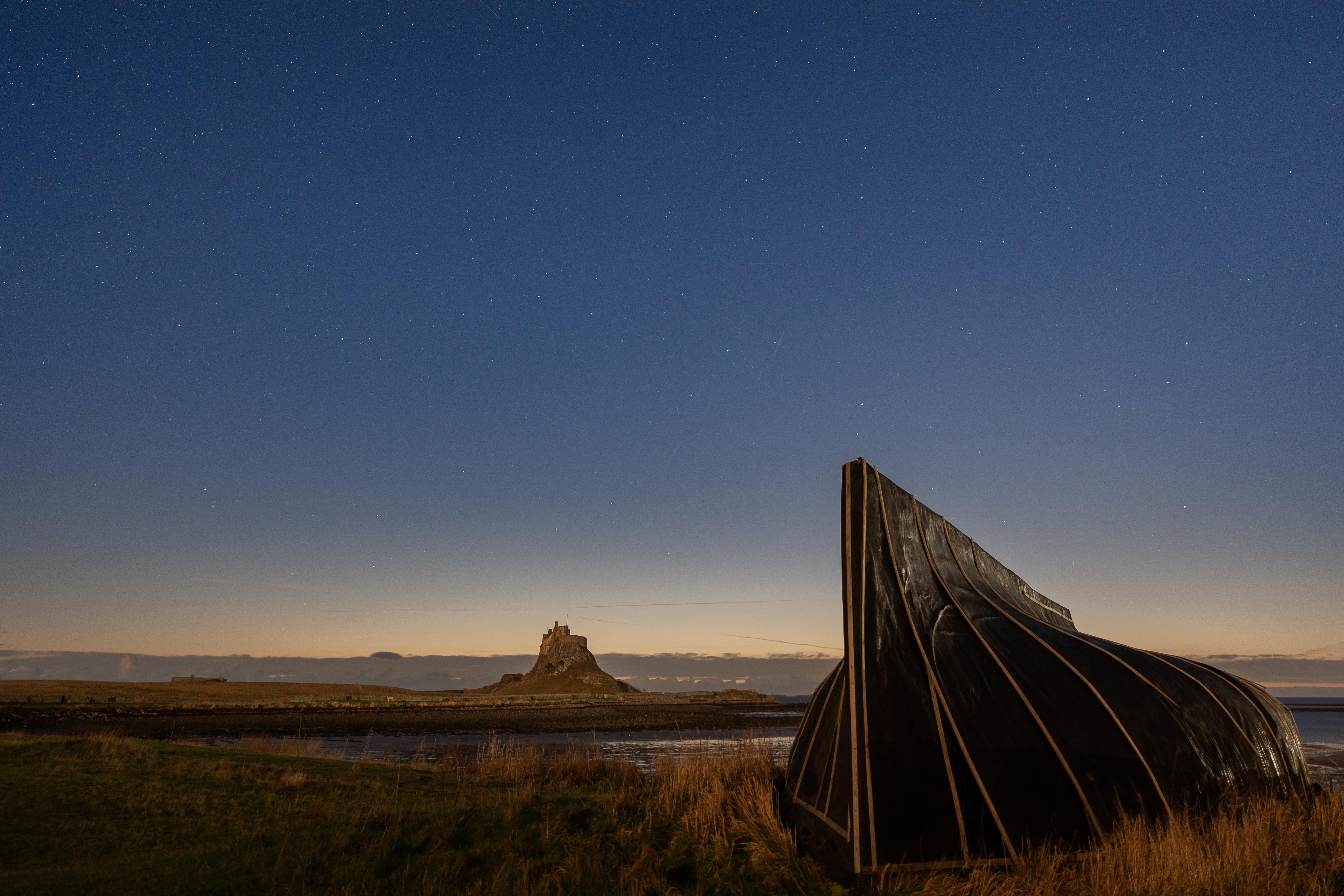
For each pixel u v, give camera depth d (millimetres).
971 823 8969
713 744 30828
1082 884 7691
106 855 9078
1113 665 10930
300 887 7836
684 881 8625
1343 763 31359
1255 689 12719
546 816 11148
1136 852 7977
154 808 11375
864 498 10898
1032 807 9125
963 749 9406
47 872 8273
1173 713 10391
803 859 9383
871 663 9781
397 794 13727
